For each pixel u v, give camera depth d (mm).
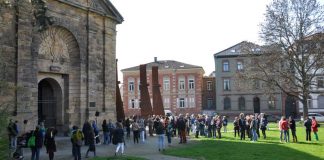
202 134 36406
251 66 51094
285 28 49062
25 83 26906
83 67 33094
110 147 26141
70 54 32438
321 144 28016
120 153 22891
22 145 19828
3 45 24719
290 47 49219
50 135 19203
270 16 49875
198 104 83938
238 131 35219
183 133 29500
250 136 32906
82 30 33188
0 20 25281
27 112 26812
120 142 21641
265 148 25422
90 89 33625
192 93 84438
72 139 19484
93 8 34219
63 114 31984
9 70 25734
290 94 49906
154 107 42469
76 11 32531
